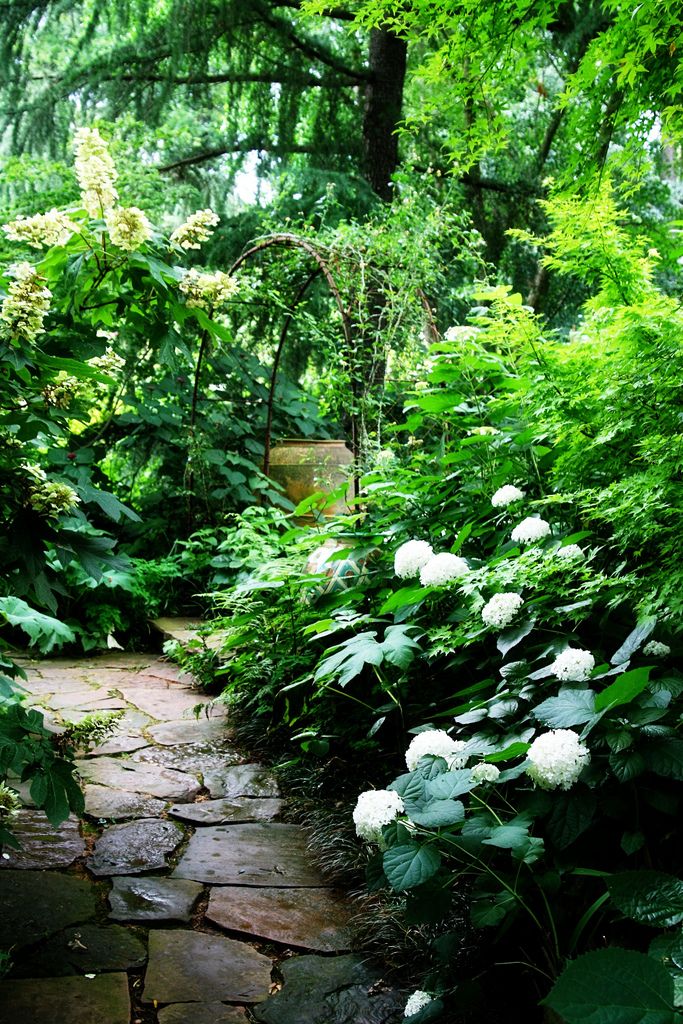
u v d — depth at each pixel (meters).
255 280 6.28
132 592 5.30
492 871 1.62
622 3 2.03
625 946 1.57
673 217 7.23
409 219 4.91
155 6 7.43
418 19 2.24
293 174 7.50
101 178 2.65
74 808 1.91
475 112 2.51
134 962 1.89
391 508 3.29
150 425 6.27
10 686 2.15
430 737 1.90
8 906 2.10
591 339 3.24
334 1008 1.74
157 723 3.68
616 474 2.54
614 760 1.61
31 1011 1.69
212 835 2.61
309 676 2.92
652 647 1.90
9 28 7.13
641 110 2.33
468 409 3.25
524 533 2.46
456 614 2.49
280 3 7.21
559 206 3.38
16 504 2.00
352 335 5.14
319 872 2.39
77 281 2.72
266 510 5.34
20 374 2.06
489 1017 1.62
